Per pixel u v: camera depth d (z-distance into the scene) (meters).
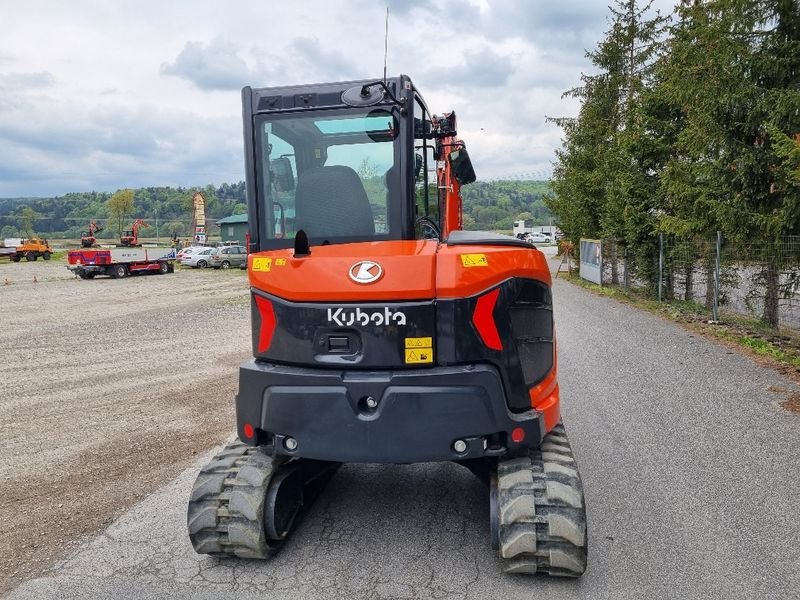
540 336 3.65
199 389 8.33
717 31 9.45
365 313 3.28
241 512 3.47
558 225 27.88
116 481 5.12
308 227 3.98
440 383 3.22
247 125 4.00
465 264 3.28
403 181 3.83
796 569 3.48
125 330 14.22
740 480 4.68
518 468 3.42
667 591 3.29
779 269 9.97
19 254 48.53
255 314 3.60
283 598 3.32
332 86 3.87
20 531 4.24
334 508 4.41
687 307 13.98
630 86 20.56
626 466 5.00
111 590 3.45
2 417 7.27
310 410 3.34
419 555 3.73
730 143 9.64
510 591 3.32
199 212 69.06
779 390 7.07
